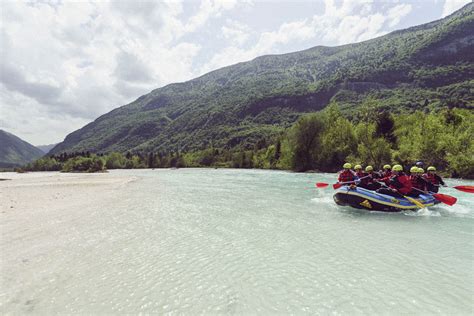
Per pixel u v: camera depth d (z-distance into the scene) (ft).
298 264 20.95
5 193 67.77
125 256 22.79
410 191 40.73
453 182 80.02
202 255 22.97
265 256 22.65
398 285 17.44
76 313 14.62
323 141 146.41
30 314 14.55
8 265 20.99
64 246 25.30
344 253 23.18
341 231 29.81
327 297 16.07
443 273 19.11
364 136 128.36
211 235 28.58
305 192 61.93
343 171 46.96
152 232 29.73
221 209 42.19
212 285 17.69
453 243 25.59
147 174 168.45
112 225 32.76
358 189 41.39
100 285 17.74
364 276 18.75
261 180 96.94
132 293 16.70
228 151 341.21
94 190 71.92
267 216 37.09
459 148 93.09
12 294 16.63
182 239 27.30
